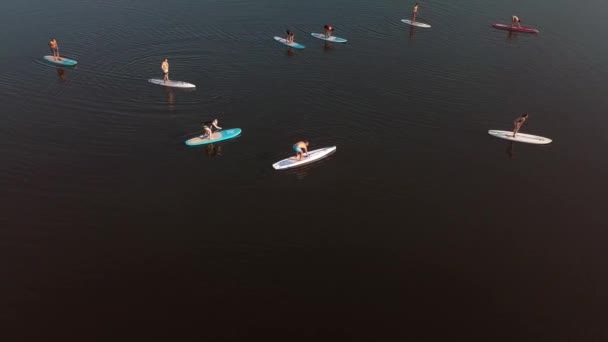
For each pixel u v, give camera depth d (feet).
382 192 117.80
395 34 203.82
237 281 94.43
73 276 94.07
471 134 140.97
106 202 111.55
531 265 100.94
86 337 83.35
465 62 182.39
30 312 87.15
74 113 142.51
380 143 135.23
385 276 96.84
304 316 88.28
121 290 91.81
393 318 88.69
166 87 156.56
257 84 161.48
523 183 123.54
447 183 122.01
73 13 211.20
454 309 90.99
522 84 169.17
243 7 224.33
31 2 222.28
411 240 105.29
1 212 107.34
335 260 99.71
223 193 115.34
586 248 105.60
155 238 102.94
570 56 190.39
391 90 161.27
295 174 121.80
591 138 141.79
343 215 110.73
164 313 87.86
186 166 123.34
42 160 123.54
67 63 167.12
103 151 127.65
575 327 88.79
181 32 195.72
